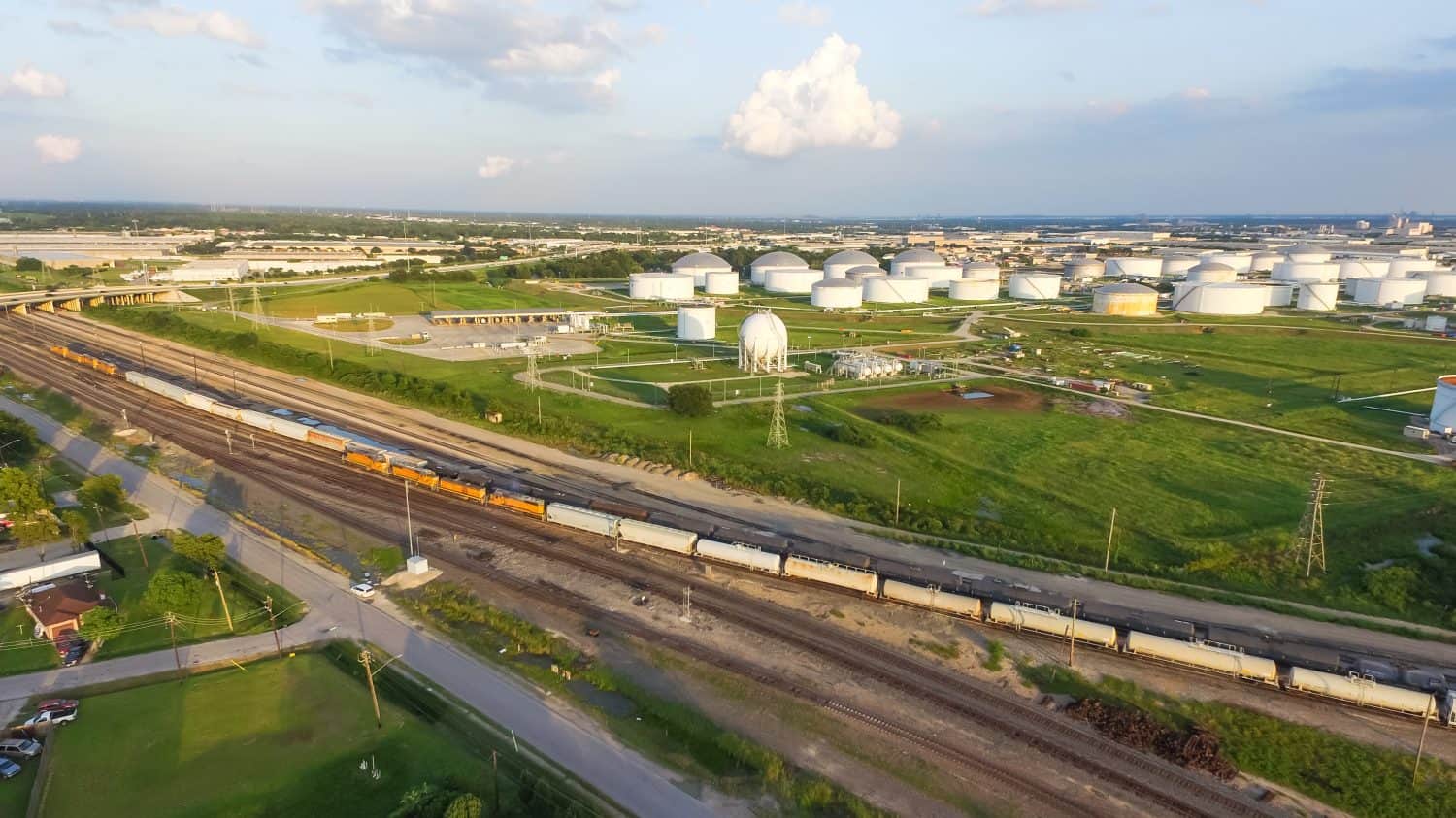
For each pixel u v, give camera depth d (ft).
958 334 651.25
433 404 410.72
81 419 378.12
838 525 269.64
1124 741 164.35
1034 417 396.57
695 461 324.80
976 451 343.67
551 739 161.38
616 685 179.52
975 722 169.58
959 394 442.50
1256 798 151.33
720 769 155.63
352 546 249.96
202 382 449.06
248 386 444.55
